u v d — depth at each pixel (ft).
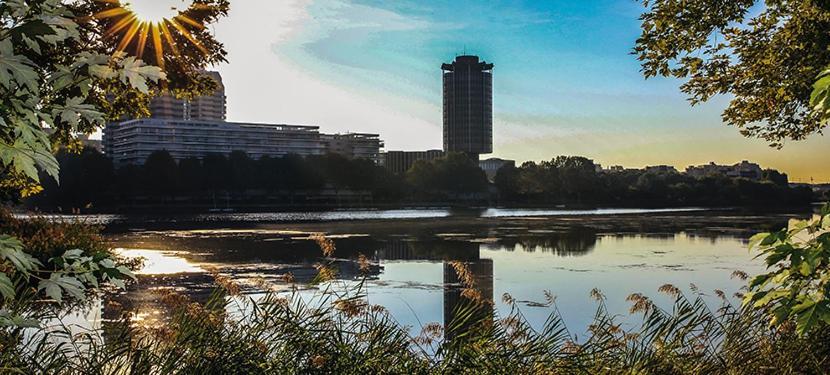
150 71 8.71
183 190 458.09
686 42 36.88
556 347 21.31
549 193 627.05
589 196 625.41
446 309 56.29
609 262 101.45
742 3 34.88
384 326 21.11
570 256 111.65
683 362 20.75
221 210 428.15
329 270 23.03
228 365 18.43
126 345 18.72
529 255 113.80
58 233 77.10
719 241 145.79
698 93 39.70
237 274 80.07
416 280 77.25
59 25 8.18
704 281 79.00
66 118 8.63
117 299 55.88
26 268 8.62
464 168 620.90
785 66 35.42
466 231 184.65
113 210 413.80
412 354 20.68
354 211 422.82
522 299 63.16
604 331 22.39
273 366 18.76
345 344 19.86
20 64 7.79
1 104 7.89
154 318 41.04
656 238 156.15
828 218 11.71
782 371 20.24
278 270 85.25
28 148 8.16
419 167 615.57
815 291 11.86
